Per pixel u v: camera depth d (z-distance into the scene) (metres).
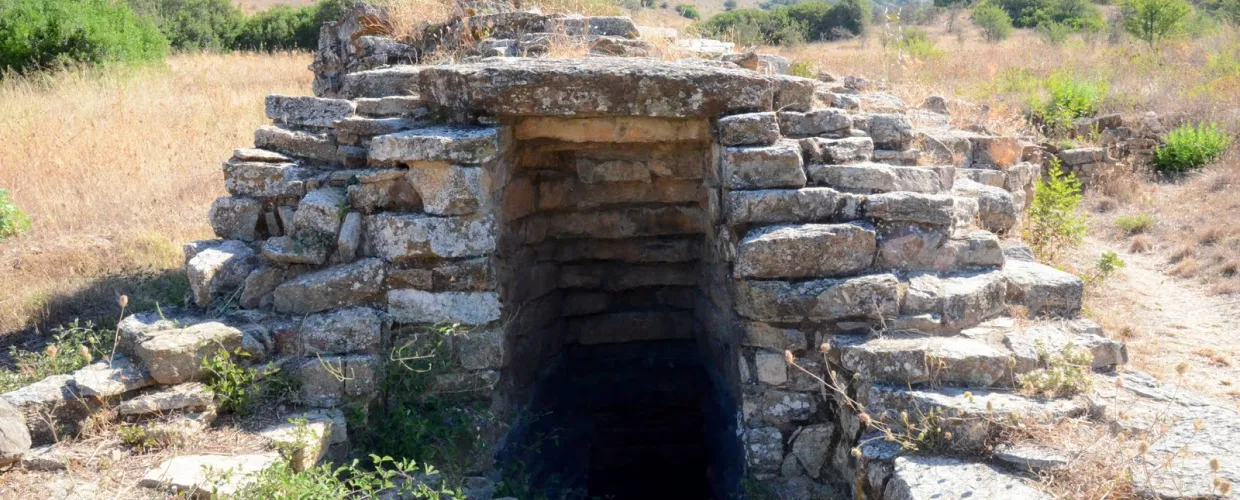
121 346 4.44
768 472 4.64
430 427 4.59
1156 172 11.98
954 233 4.87
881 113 6.58
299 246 4.78
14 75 14.26
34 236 7.22
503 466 4.98
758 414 4.70
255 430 4.17
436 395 4.79
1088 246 8.70
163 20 26.67
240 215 5.16
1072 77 15.30
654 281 6.36
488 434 4.85
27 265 6.59
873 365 4.14
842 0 27.78
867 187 4.83
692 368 6.59
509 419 5.22
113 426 4.05
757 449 4.65
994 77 15.10
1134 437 3.68
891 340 4.28
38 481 3.73
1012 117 10.87
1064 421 3.77
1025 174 7.41
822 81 8.59
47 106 11.52
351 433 4.46
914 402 3.94
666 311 6.50
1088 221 9.70
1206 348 5.93
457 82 4.84
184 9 27.59
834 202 4.68
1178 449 3.57
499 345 4.81
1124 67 16.48
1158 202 10.25
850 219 4.69
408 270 4.71
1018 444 3.66
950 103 9.73
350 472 4.31
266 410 4.32
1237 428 3.75
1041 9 33.25
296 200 5.10
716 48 7.98
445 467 4.61
